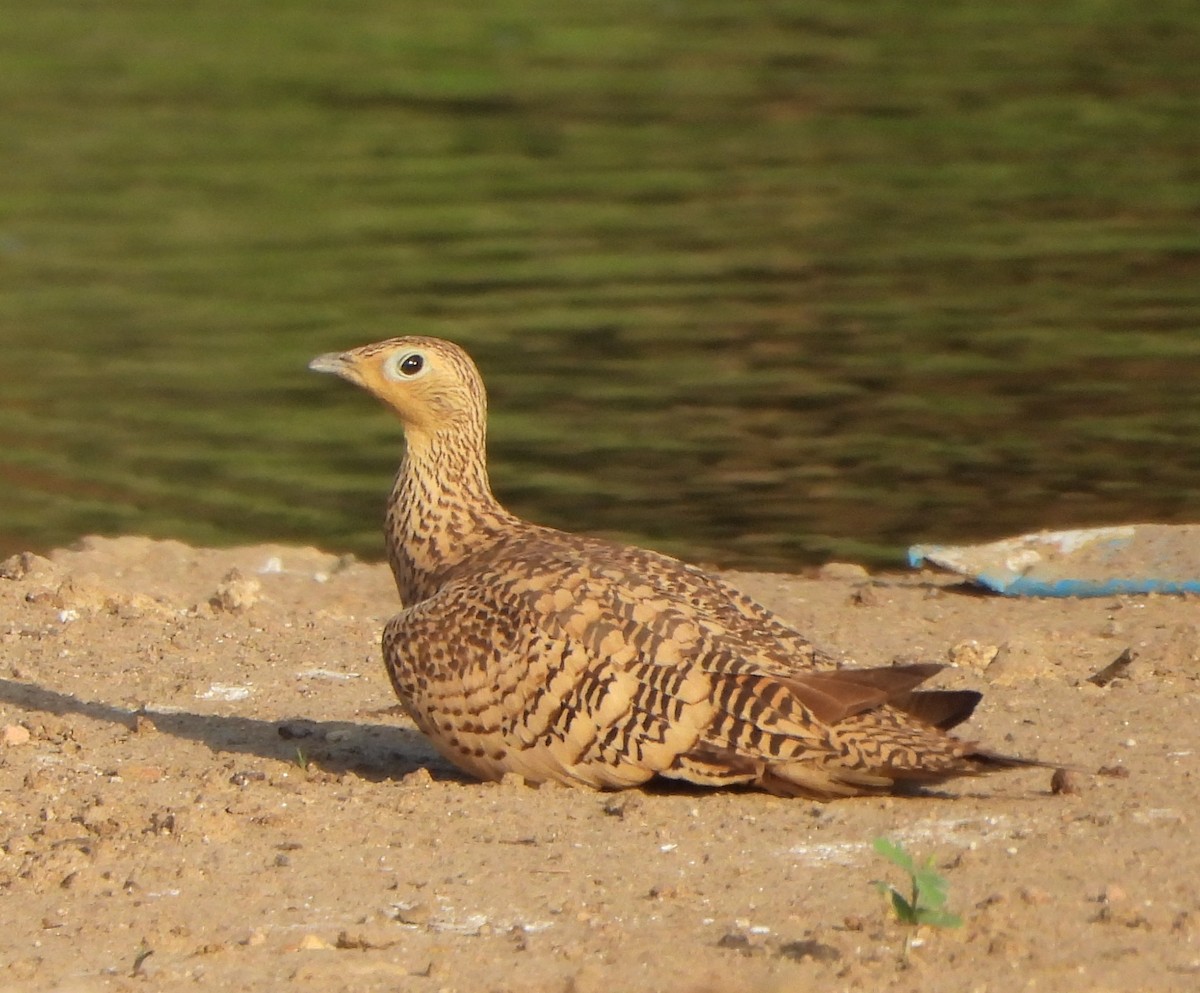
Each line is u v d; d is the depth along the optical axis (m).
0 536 16.41
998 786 8.62
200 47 40.03
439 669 8.75
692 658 8.39
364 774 9.29
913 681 8.16
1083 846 7.74
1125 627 11.50
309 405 20.81
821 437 18.47
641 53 38.91
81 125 34.22
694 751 8.32
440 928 7.17
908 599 12.68
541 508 16.66
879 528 15.85
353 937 7.05
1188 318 22.08
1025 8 41.62
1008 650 10.66
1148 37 38.28
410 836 8.12
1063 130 31.75
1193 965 6.60
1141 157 29.89
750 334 22.09
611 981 6.57
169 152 32.53
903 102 34.12
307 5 43.50
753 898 7.36
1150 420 18.59
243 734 9.86
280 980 6.73
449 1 43.88
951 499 16.52
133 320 23.89
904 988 6.44
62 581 12.86
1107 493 16.50
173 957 6.96
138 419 20.20
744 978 6.56
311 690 10.66
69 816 8.53
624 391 20.11
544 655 8.52
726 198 28.77
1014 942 6.75
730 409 19.45
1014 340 21.44
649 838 8.02
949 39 38.97
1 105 35.56
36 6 43.62
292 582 13.24
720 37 40.12
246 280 25.41
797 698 8.23
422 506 9.58
